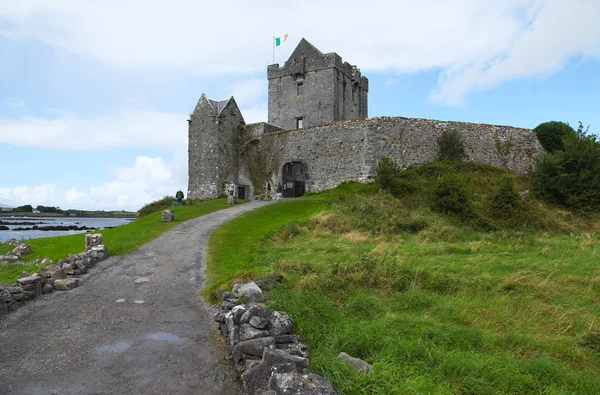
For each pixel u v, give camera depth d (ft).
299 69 147.64
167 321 28.63
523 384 19.97
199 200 121.49
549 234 71.41
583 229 78.33
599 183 86.79
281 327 22.41
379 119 109.19
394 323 26.55
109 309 31.24
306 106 148.05
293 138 123.03
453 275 39.58
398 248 55.21
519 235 67.21
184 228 70.23
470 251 54.80
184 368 21.44
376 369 19.47
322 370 18.79
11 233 158.10
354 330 24.36
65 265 41.45
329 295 33.65
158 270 44.42
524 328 28.12
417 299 32.58
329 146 115.65
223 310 27.27
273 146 127.13
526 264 45.44
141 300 33.78
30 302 32.91
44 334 25.98
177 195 110.11
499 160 113.39
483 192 97.45
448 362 20.94
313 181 117.60
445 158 108.17
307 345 22.45
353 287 35.53
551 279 39.63
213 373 20.93
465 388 19.22
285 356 18.58
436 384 18.92
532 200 88.07
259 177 128.67
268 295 30.58
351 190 101.35
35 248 61.77
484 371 20.54
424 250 53.78
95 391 18.95
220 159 127.13
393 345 22.47
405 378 19.13
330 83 144.36
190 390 19.24
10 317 29.22
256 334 21.63
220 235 63.46
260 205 97.81
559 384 20.52
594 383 20.61
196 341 25.05
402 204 85.05
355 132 111.14
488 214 77.87
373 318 28.25
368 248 55.26
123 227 75.20
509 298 34.24
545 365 21.66
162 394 18.83
